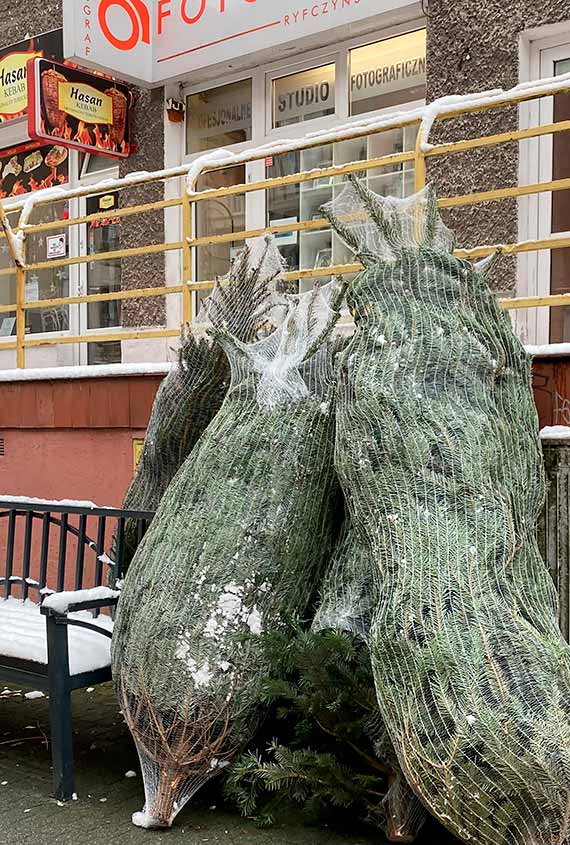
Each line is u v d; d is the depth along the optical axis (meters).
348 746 3.56
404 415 3.30
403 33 8.09
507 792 2.72
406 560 3.11
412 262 3.60
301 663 3.42
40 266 7.34
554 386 4.37
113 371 6.41
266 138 9.09
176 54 9.05
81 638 4.27
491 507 3.17
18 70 10.81
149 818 3.67
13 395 7.11
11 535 5.22
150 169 9.70
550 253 7.05
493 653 2.87
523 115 7.01
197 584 3.68
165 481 5.02
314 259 8.66
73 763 4.31
